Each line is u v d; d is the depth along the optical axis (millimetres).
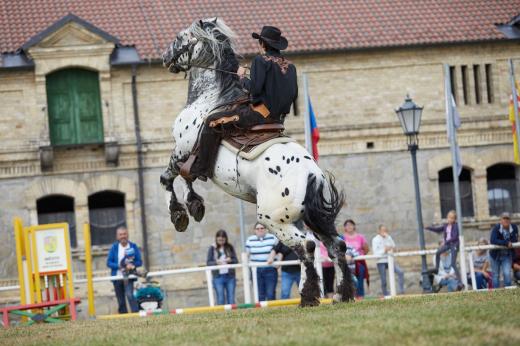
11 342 13555
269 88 15219
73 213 40438
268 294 26531
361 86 41688
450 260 28656
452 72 42375
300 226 27797
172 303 39688
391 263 25172
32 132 39688
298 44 41312
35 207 39594
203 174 15711
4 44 40406
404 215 41438
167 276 39781
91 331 14492
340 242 15227
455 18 43281
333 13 43562
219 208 40312
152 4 43438
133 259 27500
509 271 27344
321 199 14828
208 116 15547
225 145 15344
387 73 41875
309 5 44094
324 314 13797
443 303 14445
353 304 15180
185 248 40062
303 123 41531
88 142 39875
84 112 40281
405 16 43375
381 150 41562
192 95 16297
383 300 16016
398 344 10750
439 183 42188
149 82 40469
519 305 13398
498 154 42281
